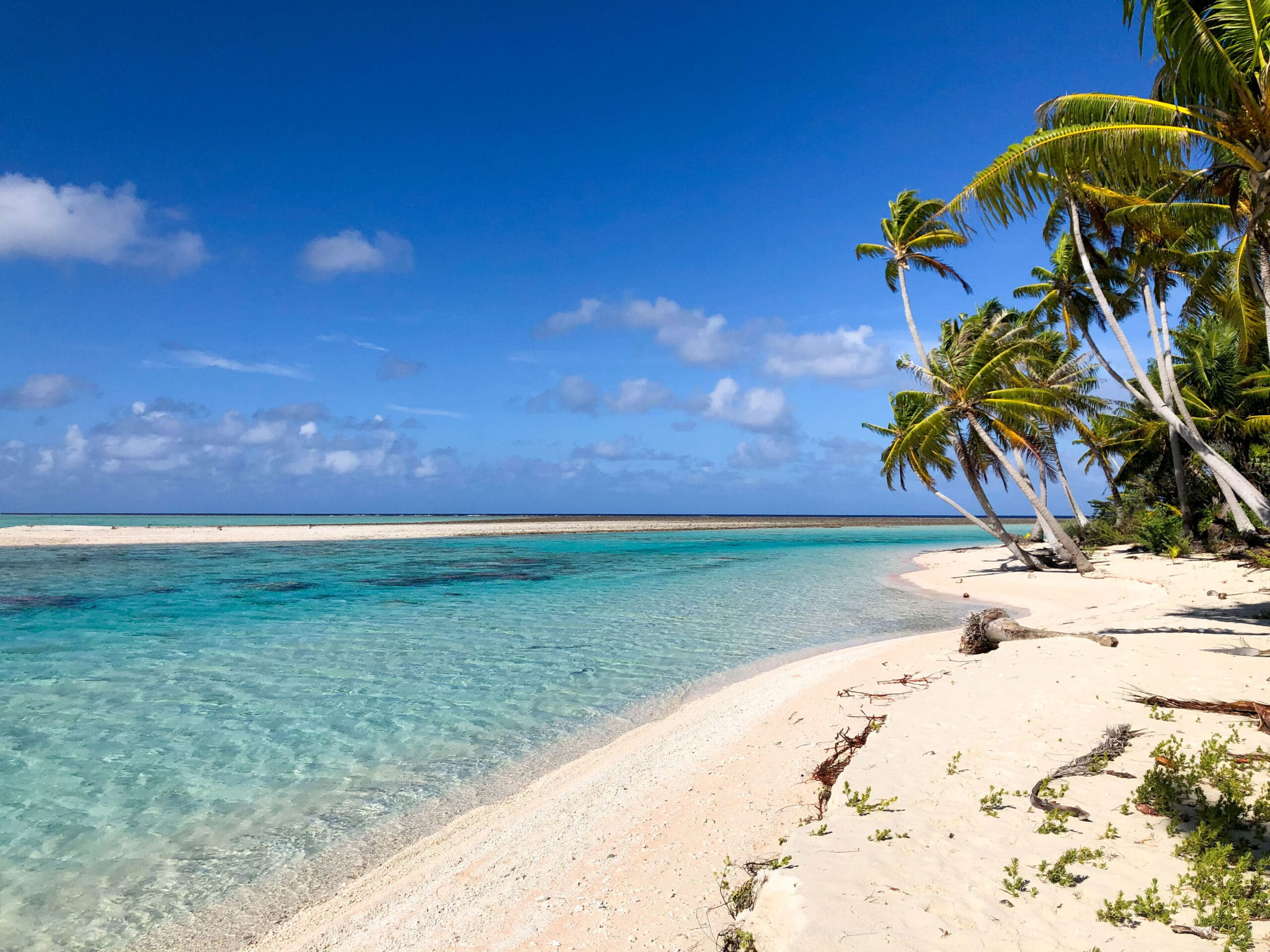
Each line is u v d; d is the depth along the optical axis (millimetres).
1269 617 12703
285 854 6137
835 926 3643
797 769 6922
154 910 5289
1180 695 7742
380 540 53469
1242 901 3600
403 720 9961
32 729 9562
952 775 5859
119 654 14336
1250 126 9547
